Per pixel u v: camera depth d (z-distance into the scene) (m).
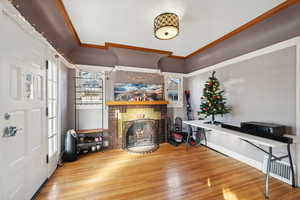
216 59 3.25
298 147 1.88
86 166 2.47
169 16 1.89
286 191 1.79
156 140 3.74
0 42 1.10
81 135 3.24
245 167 2.44
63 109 2.80
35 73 1.65
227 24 2.34
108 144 3.34
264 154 2.28
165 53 3.65
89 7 1.88
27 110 1.50
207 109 2.97
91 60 3.32
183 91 4.32
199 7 1.89
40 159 1.79
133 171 2.29
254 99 2.46
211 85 3.00
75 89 3.20
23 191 1.43
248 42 2.50
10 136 1.18
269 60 2.23
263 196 1.69
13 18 1.25
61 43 2.48
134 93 3.56
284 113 2.04
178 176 2.14
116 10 1.94
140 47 3.33
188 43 3.12
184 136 3.91
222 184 1.93
